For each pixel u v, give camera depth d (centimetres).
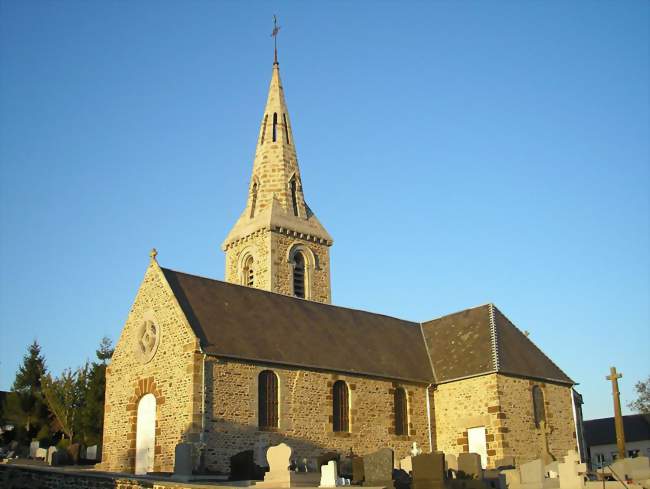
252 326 3700
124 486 2466
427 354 4569
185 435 3183
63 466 3931
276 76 5769
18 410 5578
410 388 4178
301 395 3600
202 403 3216
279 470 2700
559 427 4300
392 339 4500
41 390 5825
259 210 5266
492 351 4191
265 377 3500
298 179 5462
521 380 4172
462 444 4088
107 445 3697
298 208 5369
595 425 7475
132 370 3659
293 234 5156
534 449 4066
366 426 3853
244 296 3928
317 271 5219
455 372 4247
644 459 2948
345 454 3691
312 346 3856
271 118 5591
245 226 5244
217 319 3572
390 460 2700
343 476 3109
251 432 3344
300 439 3522
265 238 5047
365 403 3894
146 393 3516
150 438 3425
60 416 5456
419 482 2698
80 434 5372
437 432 4219
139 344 3641
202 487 2242
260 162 5444
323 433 3634
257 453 3328
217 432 3225
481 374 4081
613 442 7156
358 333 4312
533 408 4181
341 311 4447
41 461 4169
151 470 3356
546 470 3303
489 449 3959
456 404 4184
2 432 5412
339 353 3950
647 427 7125
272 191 5309
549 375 4353
